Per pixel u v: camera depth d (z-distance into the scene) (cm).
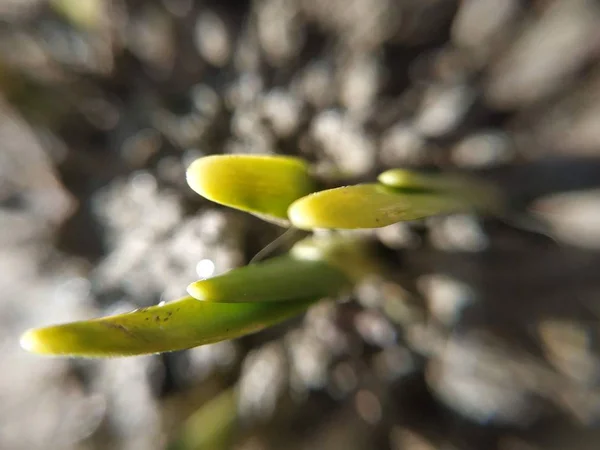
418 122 8
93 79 8
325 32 8
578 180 9
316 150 7
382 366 8
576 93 9
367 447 8
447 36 9
